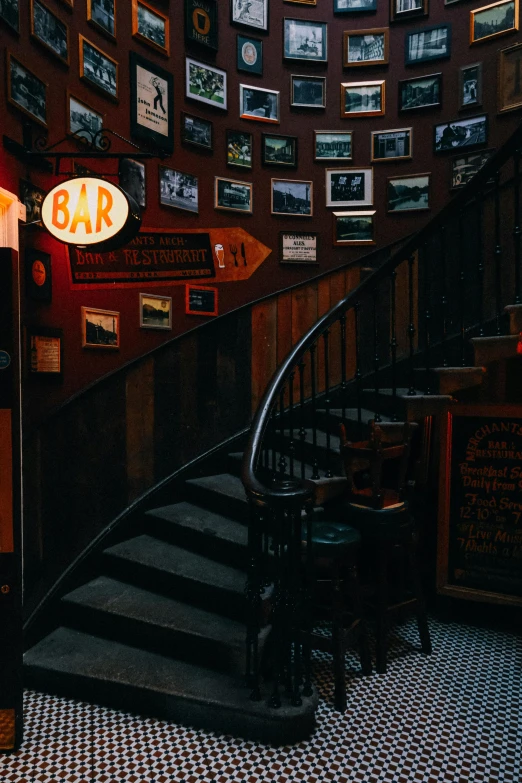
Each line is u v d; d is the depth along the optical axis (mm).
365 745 2314
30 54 2850
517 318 2777
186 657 2715
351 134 4574
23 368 2852
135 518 3578
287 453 3768
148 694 2500
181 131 4012
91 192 2609
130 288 3637
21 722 2332
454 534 3355
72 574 3160
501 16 4125
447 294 4211
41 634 2961
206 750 2293
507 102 4105
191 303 4027
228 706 2367
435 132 4383
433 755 2254
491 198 4035
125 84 3625
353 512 2873
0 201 2516
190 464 3943
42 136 2939
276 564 2371
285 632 2371
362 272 4523
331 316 3135
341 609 2607
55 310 3102
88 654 2785
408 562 3016
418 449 3730
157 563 3143
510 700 2621
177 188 3969
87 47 3309
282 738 2314
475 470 3305
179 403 3920
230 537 3129
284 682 2422
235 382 4262
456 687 2727
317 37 4555
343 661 2564
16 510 2371
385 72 4527
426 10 4395
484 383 3541
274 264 4469
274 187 4477
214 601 2873
